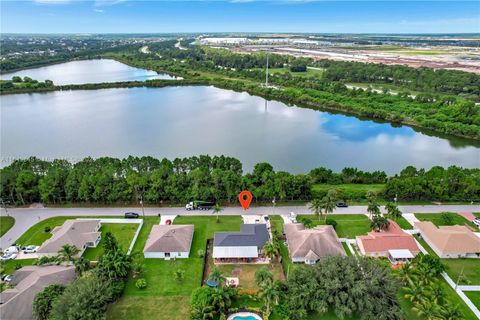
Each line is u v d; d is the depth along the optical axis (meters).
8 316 59.22
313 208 90.62
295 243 79.38
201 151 150.88
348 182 118.06
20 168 110.19
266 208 101.19
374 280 61.91
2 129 177.38
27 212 98.44
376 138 172.62
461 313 57.75
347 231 89.19
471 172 111.88
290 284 65.56
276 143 162.75
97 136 168.12
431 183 103.62
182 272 72.00
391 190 104.38
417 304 61.81
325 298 61.91
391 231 84.81
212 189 100.31
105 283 62.25
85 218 95.00
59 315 55.09
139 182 100.94
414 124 186.75
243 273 74.25
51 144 157.00
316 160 144.00
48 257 76.19
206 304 62.03
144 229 90.00
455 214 97.06
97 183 100.06
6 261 77.19
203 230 89.75
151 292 68.31
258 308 64.25
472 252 77.81
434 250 80.94
